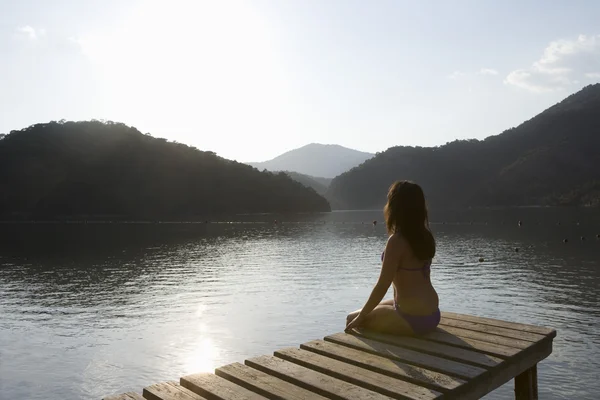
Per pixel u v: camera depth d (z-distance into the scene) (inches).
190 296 999.6
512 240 2271.2
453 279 1142.3
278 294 990.4
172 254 1971.0
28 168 6579.7
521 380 184.2
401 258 184.1
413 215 182.1
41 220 5890.8
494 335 185.9
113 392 468.4
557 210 6338.6
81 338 672.4
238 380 148.6
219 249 2164.1
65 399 453.7
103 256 1931.6
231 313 815.7
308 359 165.9
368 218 5880.9
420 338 183.8
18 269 1545.3
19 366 550.3
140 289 1107.3
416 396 130.3
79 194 6461.6
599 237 2308.1
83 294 1054.4
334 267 1432.1
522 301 866.1
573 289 986.1
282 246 2256.4
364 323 198.8
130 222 5398.6
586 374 481.7
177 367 540.4
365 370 153.3
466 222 4084.6
